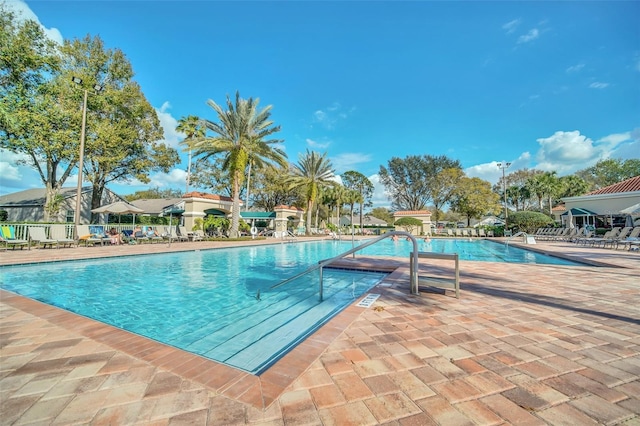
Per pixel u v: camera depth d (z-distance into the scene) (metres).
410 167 41.78
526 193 35.56
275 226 28.00
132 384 1.89
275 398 1.72
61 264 8.79
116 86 20.27
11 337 2.74
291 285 6.46
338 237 24.41
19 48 14.70
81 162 13.63
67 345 2.55
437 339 2.67
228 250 14.10
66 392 1.79
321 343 2.56
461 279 5.67
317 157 27.06
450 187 36.44
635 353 2.36
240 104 18.62
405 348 2.46
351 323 3.11
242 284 6.64
